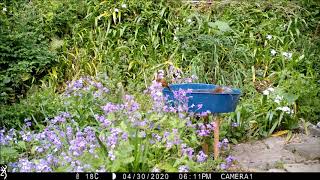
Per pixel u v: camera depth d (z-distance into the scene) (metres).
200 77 4.28
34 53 4.31
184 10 4.95
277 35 4.79
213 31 4.65
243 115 3.69
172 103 3.13
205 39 4.50
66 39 4.67
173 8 4.98
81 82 3.77
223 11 5.07
